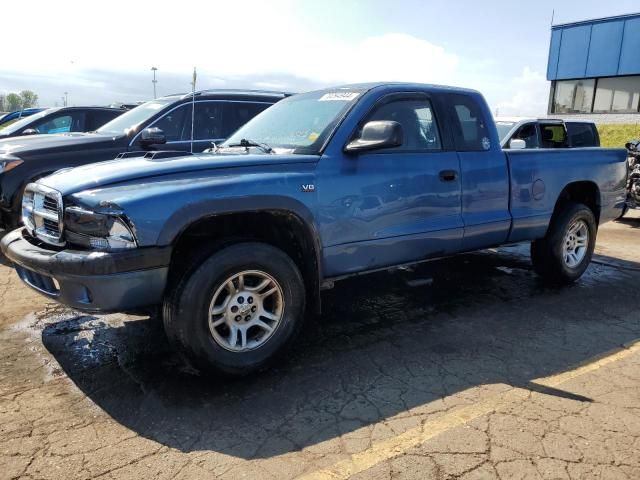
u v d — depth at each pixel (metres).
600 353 3.91
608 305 5.01
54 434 2.79
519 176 4.91
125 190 3.11
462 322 4.52
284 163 3.57
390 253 4.08
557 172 5.27
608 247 7.74
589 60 22.70
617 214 6.17
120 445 2.71
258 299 3.44
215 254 3.20
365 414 3.04
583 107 23.59
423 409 3.09
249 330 3.55
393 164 4.02
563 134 9.18
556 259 5.43
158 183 3.20
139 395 3.20
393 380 3.45
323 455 2.65
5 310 4.54
